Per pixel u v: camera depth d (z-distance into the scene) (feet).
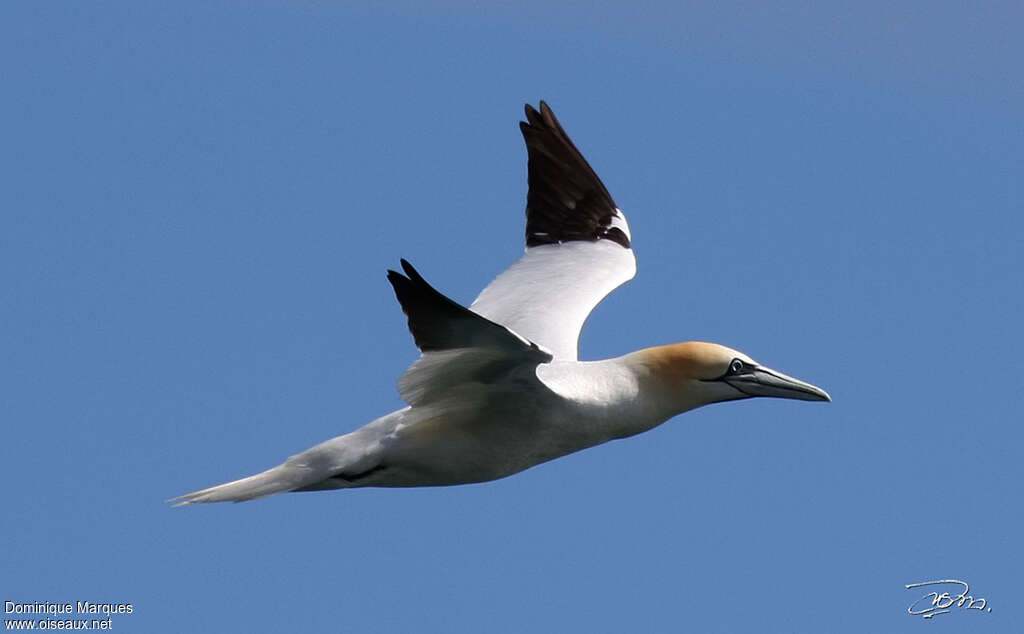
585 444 55.98
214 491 54.34
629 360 57.47
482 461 54.54
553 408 53.93
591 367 56.90
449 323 46.34
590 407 55.11
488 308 63.62
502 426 53.83
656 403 57.16
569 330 61.52
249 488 54.13
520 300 63.62
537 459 55.52
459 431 53.98
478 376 50.65
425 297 45.47
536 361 49.39
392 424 54.34
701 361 57.11
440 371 49.57
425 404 52.37
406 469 54.65
